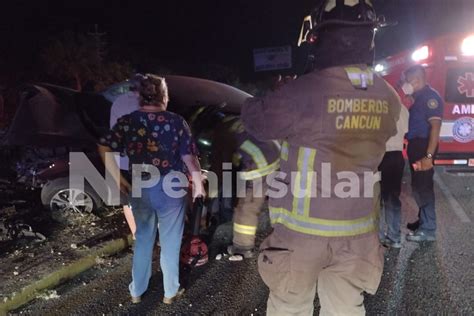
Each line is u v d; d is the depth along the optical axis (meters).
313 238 2.08
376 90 2.07
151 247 3.49
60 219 5.03
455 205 6.09
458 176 7.68
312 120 2.02
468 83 6.70
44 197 5.18
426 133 4.46
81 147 5.21
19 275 3.83
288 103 2.04
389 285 3.88
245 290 3.84
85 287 3.88
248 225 4.34
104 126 5.20
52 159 5.82
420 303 3.58
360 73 2.04
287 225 2.15
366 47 2.07
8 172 6.33
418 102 4.45
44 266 3.99
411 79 4.46
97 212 5.23
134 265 3.50
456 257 4.39
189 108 5.06
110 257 4.42
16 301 3.54
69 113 5.30
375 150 2.11
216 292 3.80
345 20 2.01
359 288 2.19
